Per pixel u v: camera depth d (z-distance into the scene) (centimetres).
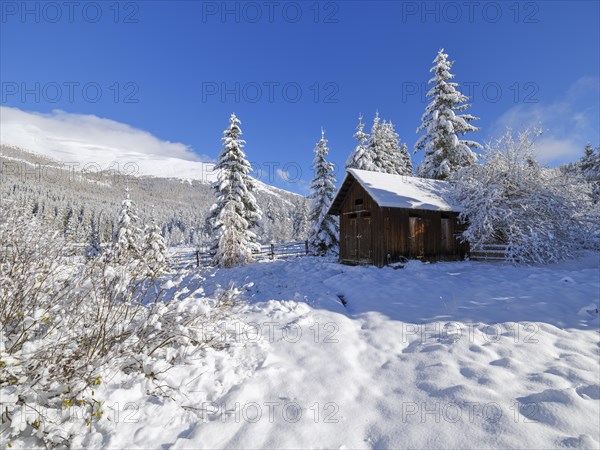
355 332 664
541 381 420
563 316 648
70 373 386
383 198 1439
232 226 1972
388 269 1359
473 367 467
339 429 363
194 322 540
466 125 2480
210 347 536
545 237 1344
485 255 1567
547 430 334
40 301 423
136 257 506
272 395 429
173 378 442
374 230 1517
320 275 1323
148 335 487
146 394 413
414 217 1556
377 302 848
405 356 536
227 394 425
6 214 527
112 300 448
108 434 344
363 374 491
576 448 307
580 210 1506
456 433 343
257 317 766
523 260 1337
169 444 340
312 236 2506
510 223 1425
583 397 383
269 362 521
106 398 383
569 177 1493
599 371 441
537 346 525
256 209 2342
